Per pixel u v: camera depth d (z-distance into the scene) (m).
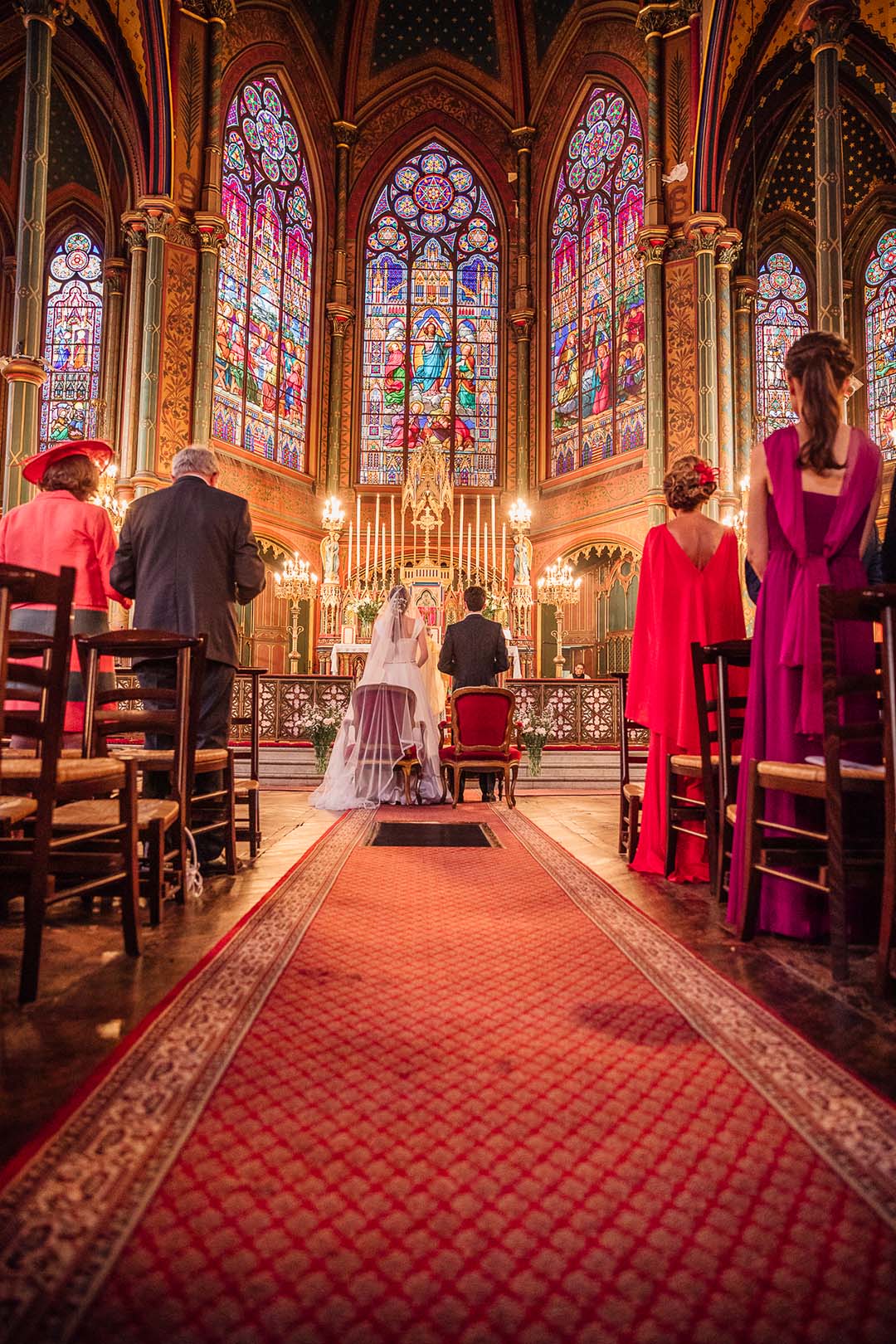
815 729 2.55
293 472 17.52
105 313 17.78
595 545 16.70
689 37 14.40
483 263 19.44
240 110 16.44
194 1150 1.32
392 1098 1.52
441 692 8.95
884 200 17.91
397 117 19.36
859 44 15.05
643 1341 0.93
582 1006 2.03
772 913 2.76
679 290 14.45
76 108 16.64
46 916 2.96
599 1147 1.35
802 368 2.71
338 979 2.21
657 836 3.85
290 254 17.86
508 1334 0.93
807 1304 0.99
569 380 17.91
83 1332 0.92
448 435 18.92
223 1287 1.00
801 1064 1.68
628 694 3.97
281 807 6.88
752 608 13.45
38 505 3.84
